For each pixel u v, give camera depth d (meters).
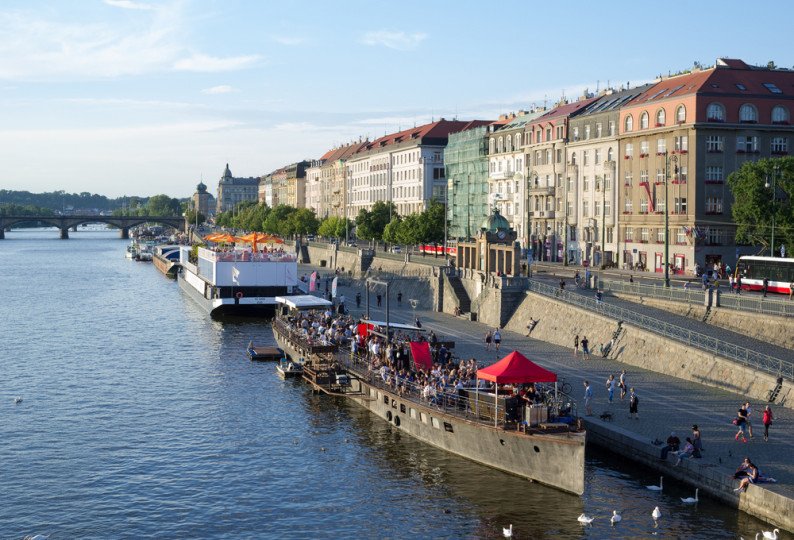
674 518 39.16
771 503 37.28
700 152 110.06
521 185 151.25
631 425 48.88
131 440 55.31
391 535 39.91
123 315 117.69
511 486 44.69
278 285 111.88
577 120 135.25
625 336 69.94
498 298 90.12
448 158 181.75
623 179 123.38
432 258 128.12
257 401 64.81
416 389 55.84
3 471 49.44
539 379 45.41
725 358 58.69
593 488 43.00
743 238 97.44
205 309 119.00
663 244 115.12
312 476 47.84
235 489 46.22
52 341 95.06
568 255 137.88
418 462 49.41
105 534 40.78
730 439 45.91
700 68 121.75
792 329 62.34
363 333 70.56
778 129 111.12
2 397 67.38
